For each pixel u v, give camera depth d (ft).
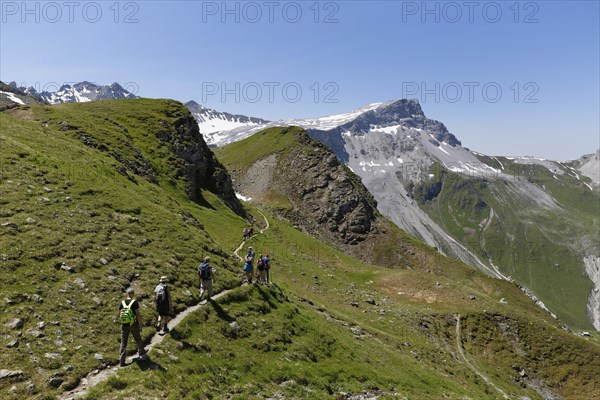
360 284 267.80
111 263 91.04
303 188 539.29
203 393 65.00
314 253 318.24
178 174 271.28
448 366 165.48
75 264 84.12
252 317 98.73
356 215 506.07
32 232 87.97
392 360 127.13
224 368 75.61
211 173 339.57
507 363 208.54
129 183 161.68
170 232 122.72
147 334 72.79
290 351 93.45
